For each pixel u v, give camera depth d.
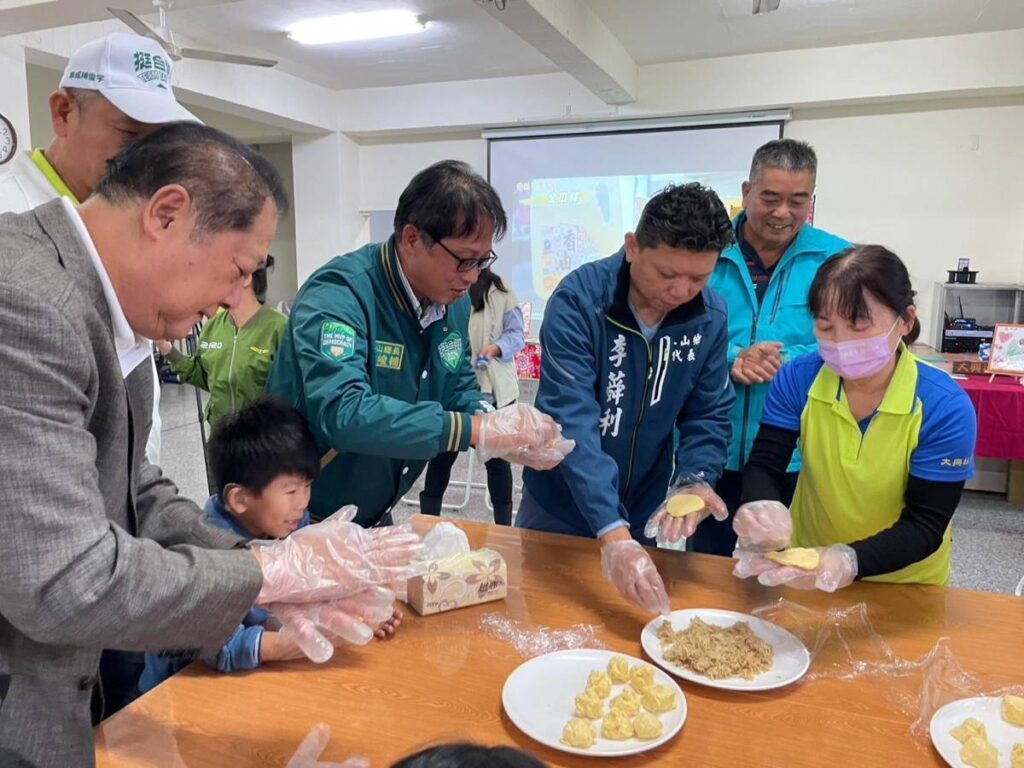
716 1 3.88
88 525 0.70
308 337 1.37
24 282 0.69
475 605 1.26
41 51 3.82
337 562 0.87
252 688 1.02
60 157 1.46
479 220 1.34
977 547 3.38
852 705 0.99
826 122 5.07
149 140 0.78
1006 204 4.78
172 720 0.95
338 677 1.05
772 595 1.31
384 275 1.48
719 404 1.64
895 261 1.24
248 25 4.38
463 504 4.03
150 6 3.45
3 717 0.78
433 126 5.93
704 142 5.34
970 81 4.48
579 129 5.63
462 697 1.00
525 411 1.34
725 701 1.00
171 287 0.79
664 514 1.37
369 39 4.64
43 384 0.68
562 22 3.63
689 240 1.26
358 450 1.31
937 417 1.28
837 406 1.37
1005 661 1.10
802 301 2.08
